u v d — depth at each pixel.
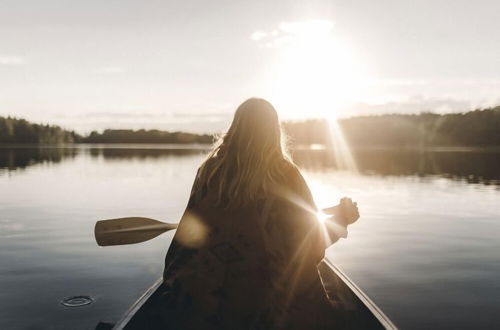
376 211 10.84
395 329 2.86
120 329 2.88
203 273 1.90
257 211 1.91
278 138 1.98
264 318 1.88
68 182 17.80
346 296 3.71
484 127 99.56
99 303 4.66
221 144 2.04
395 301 4.77
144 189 15.55
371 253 6.81
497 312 4.46
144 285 5.23
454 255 6.67
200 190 1.98
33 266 5.93
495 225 9.02
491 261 6.31
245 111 1.96
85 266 5.96
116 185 16.83
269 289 1.88
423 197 13.49
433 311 4.50
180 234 1.97
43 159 38.69
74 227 8.55
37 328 4.05
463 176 21.44
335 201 12.61
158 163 33.66
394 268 5.99
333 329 1.97
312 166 30.22
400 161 37.72
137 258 6.38
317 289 1.94
